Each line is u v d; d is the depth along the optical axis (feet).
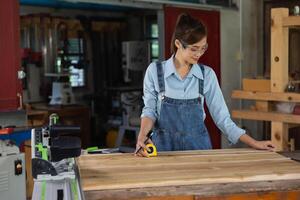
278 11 9.94
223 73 19.22
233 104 19.43
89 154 6.77
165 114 7.51
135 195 4.80
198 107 7.55
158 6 16.97
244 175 5.47
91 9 24.62
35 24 21.39
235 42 19.53
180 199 4.87
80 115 21.07
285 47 10.16
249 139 7.24
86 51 24.58
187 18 6.97
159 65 7.52
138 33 25.70
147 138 7.04
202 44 6.84
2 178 10.98
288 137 10.42
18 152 11.40
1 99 12.49
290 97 10.04
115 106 23.53
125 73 24.39
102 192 4.84
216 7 18.56
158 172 5.62
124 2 15.96
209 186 5.09
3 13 12.40
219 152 6.91
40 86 22.54
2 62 12.48
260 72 19.31
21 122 12.54
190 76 7.43
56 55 21.94
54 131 5.42
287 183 5.25
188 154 6.76
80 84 24.79
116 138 22.36
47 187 4.90
